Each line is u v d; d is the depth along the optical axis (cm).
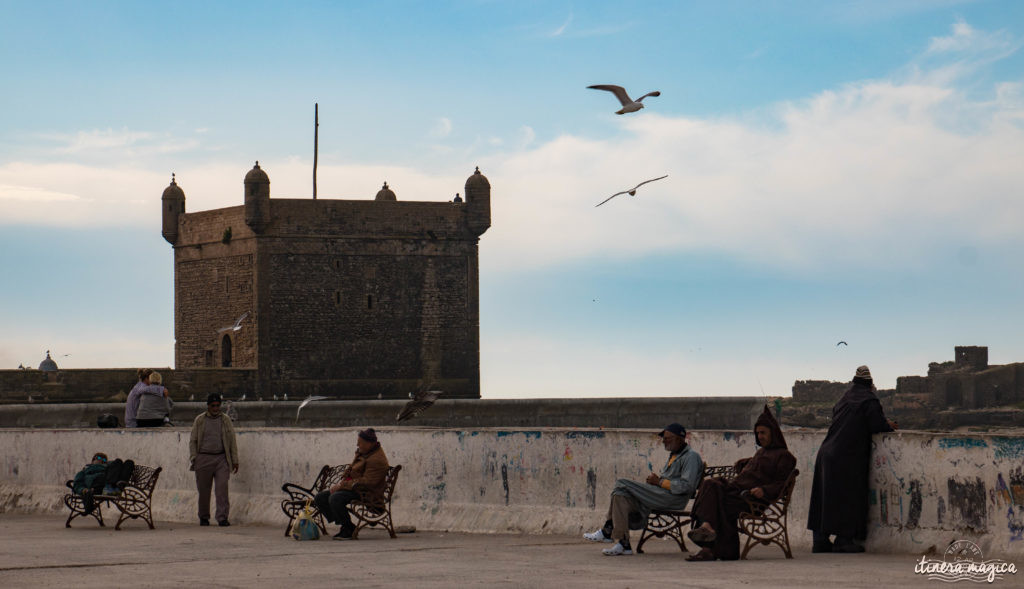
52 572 1370
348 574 1321
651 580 1244
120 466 1953
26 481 2311
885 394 10544
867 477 1482
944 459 1406
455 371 7738
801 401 9925
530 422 4866
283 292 7394
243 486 2030
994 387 10000
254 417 4619
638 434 1648
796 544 1530
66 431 2264
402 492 1864
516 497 1753
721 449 1628
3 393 6400
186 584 1262
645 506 1480
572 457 1705
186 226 7844
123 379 6725
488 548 1560
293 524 1758
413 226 7650
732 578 1250
